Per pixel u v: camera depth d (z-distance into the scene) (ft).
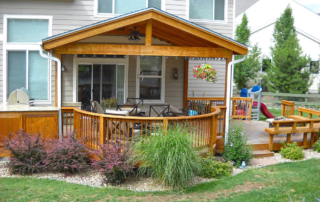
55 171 20.25
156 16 21.89
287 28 62.08
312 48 65.77
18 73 32.27
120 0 33.91
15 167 19.57
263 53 70.03
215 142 23.80
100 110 26.73
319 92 62.49
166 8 35.42
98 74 35.86
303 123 29.27
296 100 59.06
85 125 21.52
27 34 32.22
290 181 19.17
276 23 63.77
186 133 18.75
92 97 35.88
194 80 39.45
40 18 32.35
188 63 38.11
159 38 34.96
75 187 17.48
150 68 37.27
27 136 20.21
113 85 36.32
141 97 37.29
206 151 21.63
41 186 17.40
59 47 21.90
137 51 22.24
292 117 30.96
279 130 25.82
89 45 21.91
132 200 16.05
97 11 33.42
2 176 19.01
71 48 21.95
